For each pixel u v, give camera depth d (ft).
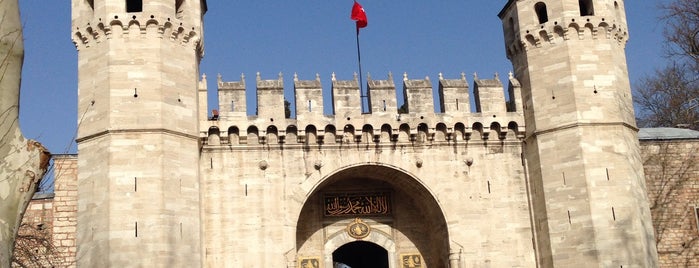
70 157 132.77
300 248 133.08
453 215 127.95
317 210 135.54
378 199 138.21
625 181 122.83
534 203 128.77
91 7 124.06
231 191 123.75
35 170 44.98
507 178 130.52
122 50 118.83
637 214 121.70
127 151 114.21
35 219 128.98
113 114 115.55
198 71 129.29
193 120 121.08
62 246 128.26
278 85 128.77
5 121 44.06
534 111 129.39
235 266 120.88
